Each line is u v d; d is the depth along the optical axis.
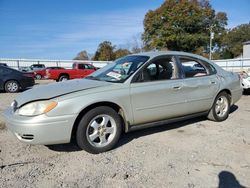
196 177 3.51
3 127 5.72
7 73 12.98
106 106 4.27
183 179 3.46
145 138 4.96
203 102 5.47
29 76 13.73
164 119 4.93
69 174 3.60
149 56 4.94
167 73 5.03
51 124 3.85
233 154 4.23
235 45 70.62
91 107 4.18
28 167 3.81
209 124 5.83
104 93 4.22
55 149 4.45
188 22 47.47
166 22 48.22
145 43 52.91
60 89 4.26
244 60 39.34
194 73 5.43
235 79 6.25
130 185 3.31
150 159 4.05
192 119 6.21
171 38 46.72
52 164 3.90
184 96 5.10
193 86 5.23
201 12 50.03
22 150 4.42
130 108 4.46
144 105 4.59
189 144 4.66
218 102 5.91
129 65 4.88
